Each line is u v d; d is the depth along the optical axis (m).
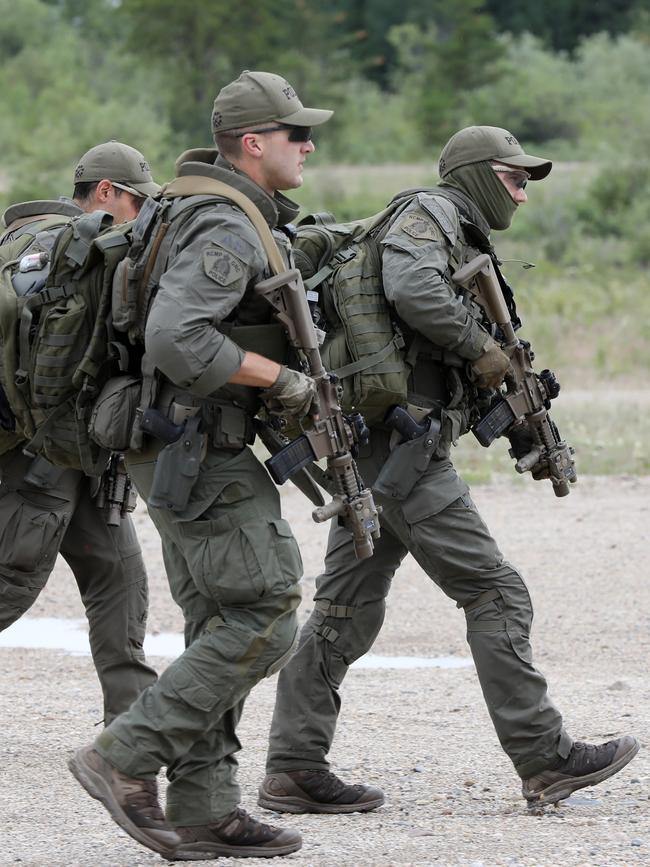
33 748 19.06
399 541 17.03
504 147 17.14
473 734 20.00
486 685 16.27
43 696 22.45
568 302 79.19
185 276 12.98
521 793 17.00
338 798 16.42
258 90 14.04
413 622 27.92
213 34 188.38
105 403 13.88
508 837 14.78
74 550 18.19
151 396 13.59
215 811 13.83
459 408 16.75
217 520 13.51
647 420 50.09
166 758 13.30
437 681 23.47
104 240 14.29
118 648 18.36
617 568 31.70
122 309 13.73
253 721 21.00
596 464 43.69
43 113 189.38
